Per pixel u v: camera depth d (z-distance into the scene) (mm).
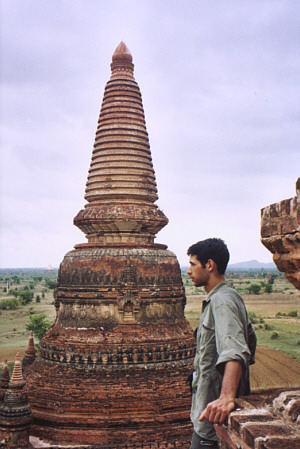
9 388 16234
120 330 18859
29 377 19078
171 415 17406
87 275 19766
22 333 73812
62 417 17234
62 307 20297
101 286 19484
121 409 17266
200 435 5633
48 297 145625
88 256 20047
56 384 18062
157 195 22797
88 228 21875
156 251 20516
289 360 47656
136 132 22641
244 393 5730
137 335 18766
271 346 56625
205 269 6066
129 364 18250
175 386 17953
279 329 72000
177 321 20016
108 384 17688
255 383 38781
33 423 17688
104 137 22625
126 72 23516
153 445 16766
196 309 98750
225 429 5195
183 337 19344
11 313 99875
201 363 5637
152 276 19844
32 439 17281
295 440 4387
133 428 17125
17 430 15734
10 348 58469
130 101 23016
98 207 21547
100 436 16891
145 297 19484
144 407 17344
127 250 20016
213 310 5551
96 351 18344
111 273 19578
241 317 5590
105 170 22094
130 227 21188
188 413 17625
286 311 96625
